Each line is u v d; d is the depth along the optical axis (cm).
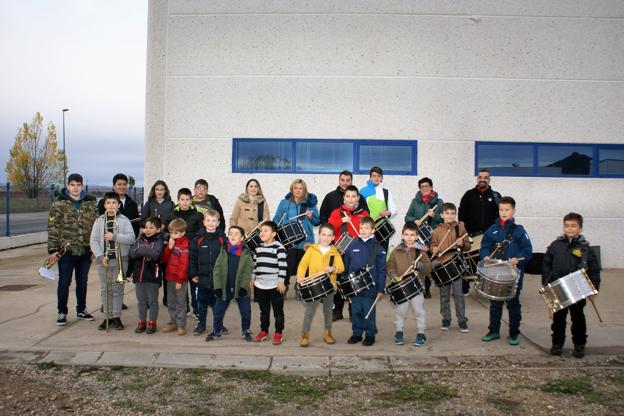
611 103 1045
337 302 675
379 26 1038
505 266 557
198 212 702
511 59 1040
